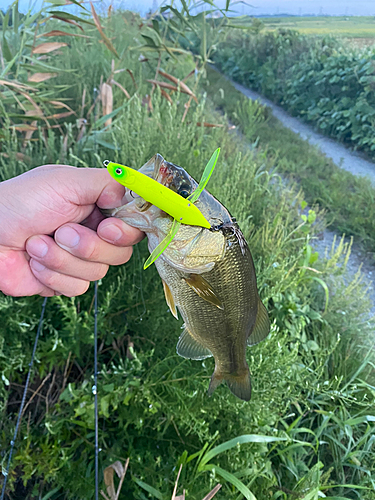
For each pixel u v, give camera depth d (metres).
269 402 0.53
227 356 0.37
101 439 0.49
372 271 1.02
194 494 0.44
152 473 0.46
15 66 0.86
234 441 0.46
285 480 0.54
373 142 1.75
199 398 0.50
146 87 1.14
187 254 0.30
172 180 0.27
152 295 0.57
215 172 0.76
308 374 0.60
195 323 0.35
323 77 2.10
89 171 0.31
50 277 0.34
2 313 0.52
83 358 0.58
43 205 0.31
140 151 0.66
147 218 0.29
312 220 0.91
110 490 0.41
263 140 1.77
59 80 1.03
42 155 0.73
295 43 2.51
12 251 0.34
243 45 2.86
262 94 2.69
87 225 0.34
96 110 0.89
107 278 0.58
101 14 1.28
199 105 0.95
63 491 0.47
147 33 1.36
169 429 0.53
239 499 0.47
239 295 0.34
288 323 0.67
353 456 0.55
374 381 0.67
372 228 1.15
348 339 0.71
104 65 1.10
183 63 1.42
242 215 0.70
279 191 1.12
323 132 2.09
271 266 0.68
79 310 0.59
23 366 0.50
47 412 0.48
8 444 0.46
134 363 0.50
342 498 0.47
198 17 0.89
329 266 0.82
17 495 0.48
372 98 1.84
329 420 0.62
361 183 1.43
